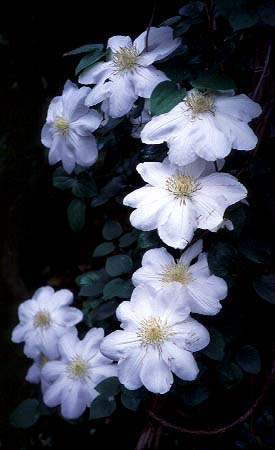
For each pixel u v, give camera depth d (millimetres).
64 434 1305
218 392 1075
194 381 956
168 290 884
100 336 1103
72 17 1280
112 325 1128
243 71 946
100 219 1517
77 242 1572
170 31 931
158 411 1009
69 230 1552
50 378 1119
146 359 870
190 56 941
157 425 1049
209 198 837
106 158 1075
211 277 901
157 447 1053
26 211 1476
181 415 1051
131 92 906
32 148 1415
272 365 998
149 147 994
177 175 865
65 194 1493
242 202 919
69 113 972
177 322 881
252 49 934
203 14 938
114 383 1022
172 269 915
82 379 1094
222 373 986
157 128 842
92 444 1280
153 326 873
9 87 1375
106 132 1014
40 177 1447
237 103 849
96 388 1022
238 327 978
